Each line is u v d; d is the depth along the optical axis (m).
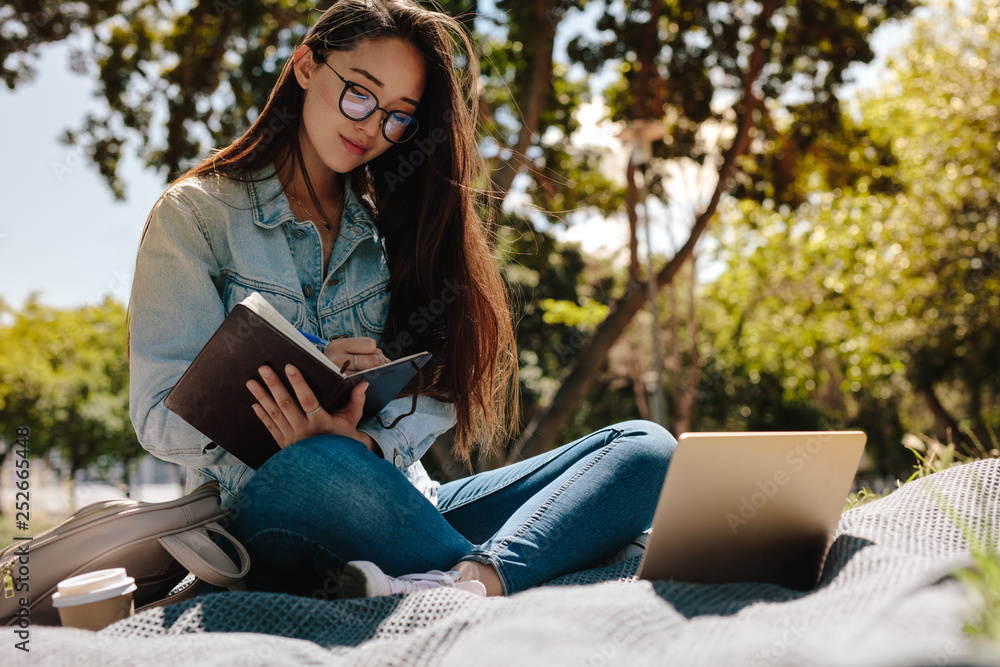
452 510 1.97
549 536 1.62
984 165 13.16
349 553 1.50
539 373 20.45
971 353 15.04
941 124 13.73
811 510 1.43
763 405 21.08
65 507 14.94
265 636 1.13
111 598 1.30
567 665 0.95
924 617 0.95
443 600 1.26
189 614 1.26
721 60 10.62
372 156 1.94
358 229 2.04
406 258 2.05
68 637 1.14
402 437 1.79
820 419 21.02
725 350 20.31
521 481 1.93
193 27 9.48
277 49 9.16
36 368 27.20
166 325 1.65
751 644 0.95
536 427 9.52
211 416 1.47
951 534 1.44
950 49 14.10
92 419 26.03
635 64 10.32
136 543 1.44
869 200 14.63
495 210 2.52
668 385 19.86
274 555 1.55
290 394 1.46
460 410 2.04
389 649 1.07
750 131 10.96
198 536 1.50
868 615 0.99
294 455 1.46
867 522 1.52
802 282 17.20
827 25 10.37
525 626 1.05
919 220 13.62
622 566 1.67
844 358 17.16
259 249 1.83
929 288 13.92
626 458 1.74
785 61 10.85
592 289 21.12
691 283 14.21
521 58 8.91
